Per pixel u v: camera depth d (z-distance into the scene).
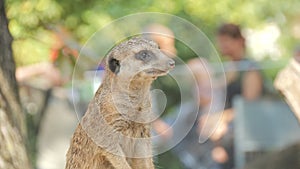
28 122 12.91
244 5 17.92
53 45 11.57
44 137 13.13
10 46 8.08
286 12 19.45
